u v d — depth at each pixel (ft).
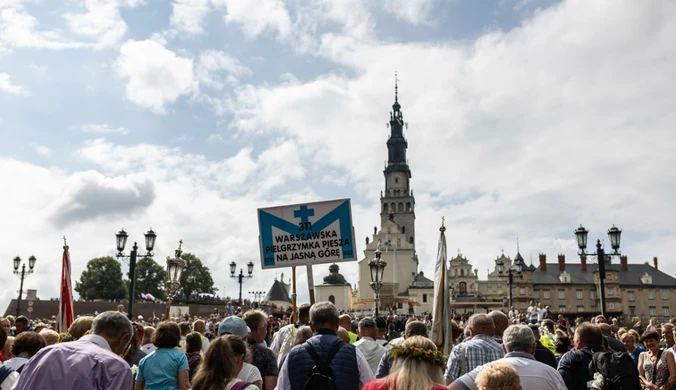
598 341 27.04
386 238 432.25
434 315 41.04
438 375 16.74
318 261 41.39
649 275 400.06
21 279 147.23
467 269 453.58
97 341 18.19
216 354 18.47
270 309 280.72
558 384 20.97
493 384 15.87
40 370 16.76
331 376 20.75
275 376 25.81
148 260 373.20
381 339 36.50
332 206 41.63
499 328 30.68
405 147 516.73
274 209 42.52
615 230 93.66
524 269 390.21
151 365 25.96
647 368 38.50
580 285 393.91
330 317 22.41
